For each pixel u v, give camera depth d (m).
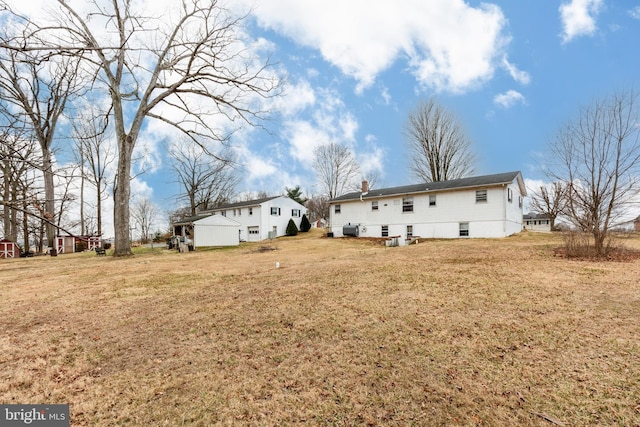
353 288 6.23
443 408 2.36
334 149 44.84
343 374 2.90
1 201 2.96
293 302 5.37
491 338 3.61
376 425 2.18
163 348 3.65
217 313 4.93
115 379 2.94
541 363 2.99
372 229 25.36
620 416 2.20
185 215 44.16
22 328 4.51
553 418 2.20
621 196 9.16
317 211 55.69
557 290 5.61
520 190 23.73
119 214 16.02
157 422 2.28
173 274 9.16
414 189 23.45
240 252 18.11
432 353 3.28
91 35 9.77
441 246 14.75
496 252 11.37
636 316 4.17
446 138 33.16
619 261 8.60
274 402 2.49
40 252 28.52
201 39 15.53
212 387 2.74
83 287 7.52
